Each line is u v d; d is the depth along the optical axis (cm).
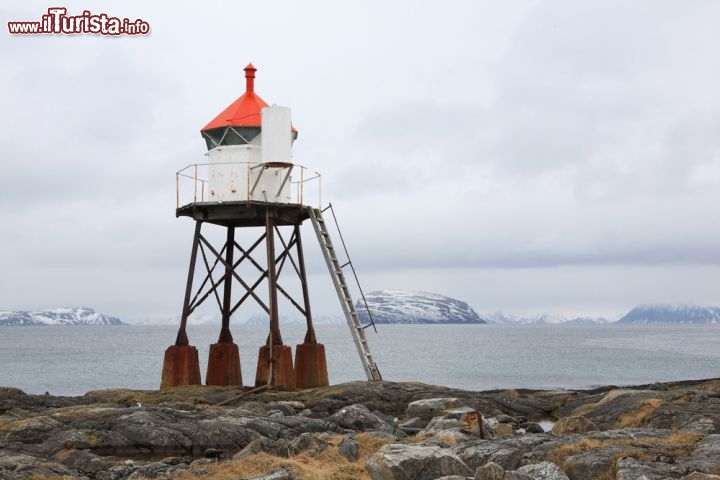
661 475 1387
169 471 1702
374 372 3381
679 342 18900
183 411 2256
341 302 3456
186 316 3431
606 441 1688
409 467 1502
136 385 6894
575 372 8225
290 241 3628
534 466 1491
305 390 3130
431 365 9412
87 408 2362
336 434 2047
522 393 3494
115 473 1719
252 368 8712
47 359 11094
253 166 3347
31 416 2195
